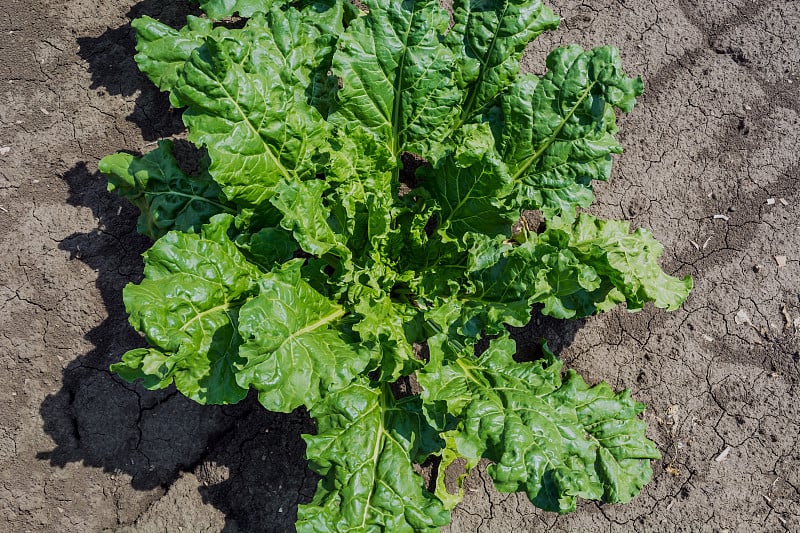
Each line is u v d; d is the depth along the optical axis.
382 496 0.98
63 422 1.13
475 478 1.14
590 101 1.01
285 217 0.96
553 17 1.02
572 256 0.96
